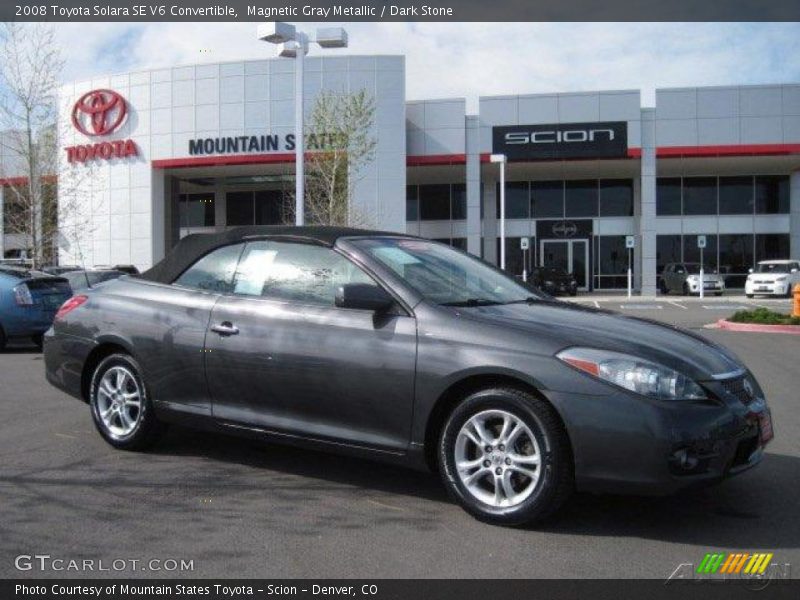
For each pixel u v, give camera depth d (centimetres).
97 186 3353
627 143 3234
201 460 568
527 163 3388
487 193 3903
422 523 439
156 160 3428
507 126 3294
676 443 393
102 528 430
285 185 3875
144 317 570
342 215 2594
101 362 598
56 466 551
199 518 446
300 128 1722
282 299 511
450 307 464
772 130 3170
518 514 420
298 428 493
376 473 536
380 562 385
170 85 3391
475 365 429
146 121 3434
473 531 426
